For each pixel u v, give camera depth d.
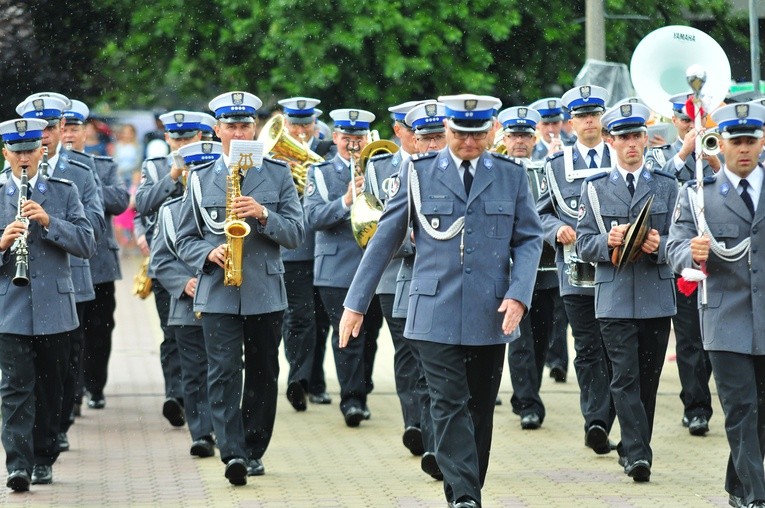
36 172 13.98
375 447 15.89
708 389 16.38
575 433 16.56
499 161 12.00
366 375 17.98
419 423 15.08
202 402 15.34
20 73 28.89
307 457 15.33
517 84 27.98
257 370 14.16
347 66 27.28
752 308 12.17
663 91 17.11
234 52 28.66
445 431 11.66
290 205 14.11
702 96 12.62
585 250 13.99
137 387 20.38
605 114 14.52
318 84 26.88
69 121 17.47
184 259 13.95
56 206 13.96
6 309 13.68
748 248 12.20
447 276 11.82
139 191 17.27
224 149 14.08
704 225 12.29
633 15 26.16
